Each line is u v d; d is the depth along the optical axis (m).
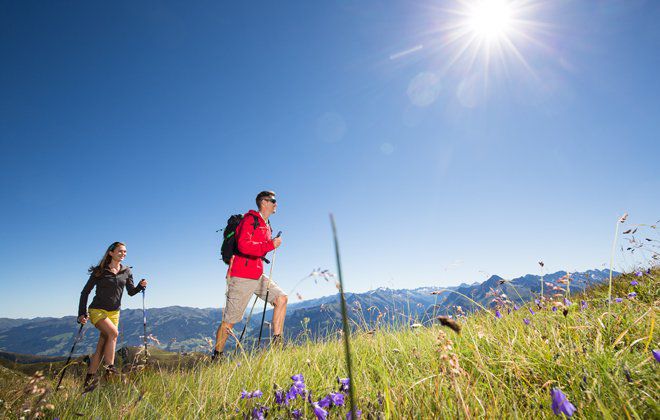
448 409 1.74
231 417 2.12
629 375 1.71
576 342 2.41
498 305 3.38
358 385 2.36
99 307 5.96
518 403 1.88
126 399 2.94
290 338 4.16
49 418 2.52
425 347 3.04
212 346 3.58
